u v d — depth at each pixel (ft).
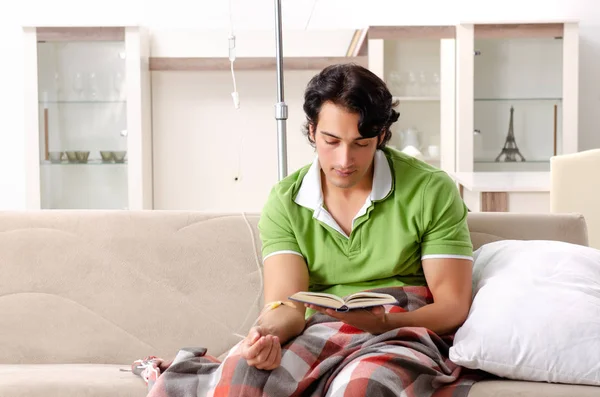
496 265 6.56
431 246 6.39
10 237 7.84
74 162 18.84
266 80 19.62
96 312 7.69
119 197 18.93
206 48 19.72
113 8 20.02
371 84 5.93
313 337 6.00
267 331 5.94
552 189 11.77
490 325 5.89
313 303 5.64
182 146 19.69
